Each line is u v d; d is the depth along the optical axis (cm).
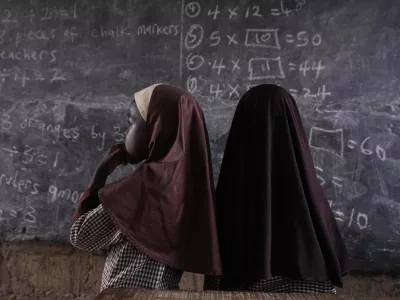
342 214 234
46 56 261
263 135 145
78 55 258
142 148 142
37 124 259
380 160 233
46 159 257
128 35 255
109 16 257
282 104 148
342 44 239
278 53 243
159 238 130
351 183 234
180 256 131
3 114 261
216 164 244
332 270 138
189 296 112
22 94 261
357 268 231
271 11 245
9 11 265
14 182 258
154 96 140
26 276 255
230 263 140
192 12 251
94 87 256
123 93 254
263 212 137
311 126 238
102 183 145
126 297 109
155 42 253
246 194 144
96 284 252
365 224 232
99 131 254
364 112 235
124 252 132
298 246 135
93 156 254
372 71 236
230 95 245
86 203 140
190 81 249
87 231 131
